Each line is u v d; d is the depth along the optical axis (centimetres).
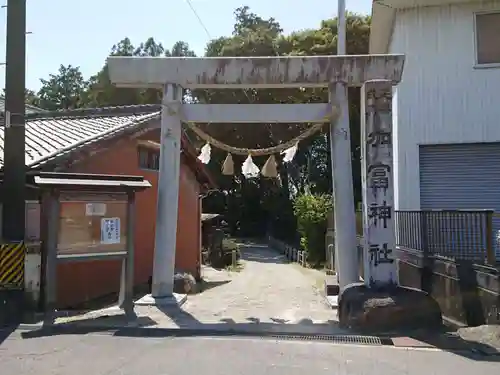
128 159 1503
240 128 3550
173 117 1080
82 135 1412
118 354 645
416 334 777
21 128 896
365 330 809
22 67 898
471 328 776
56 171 1160
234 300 1230
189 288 1374
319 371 577
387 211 923
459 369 593
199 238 2039
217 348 682
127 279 951
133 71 1059
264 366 593
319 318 952
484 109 1308
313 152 4219
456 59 1327
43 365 592
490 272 801
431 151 1336
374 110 941
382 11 1391
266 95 3212
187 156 1856
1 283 857
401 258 1220
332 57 1027
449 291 915
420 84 1337
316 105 1072
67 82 5916
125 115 1739
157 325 839
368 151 937
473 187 1309
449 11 1338
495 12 1317
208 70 1052
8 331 780
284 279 1994
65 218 870
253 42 3291
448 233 952
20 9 896
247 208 5362
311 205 2766
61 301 1227
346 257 1052
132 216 952
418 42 1345
